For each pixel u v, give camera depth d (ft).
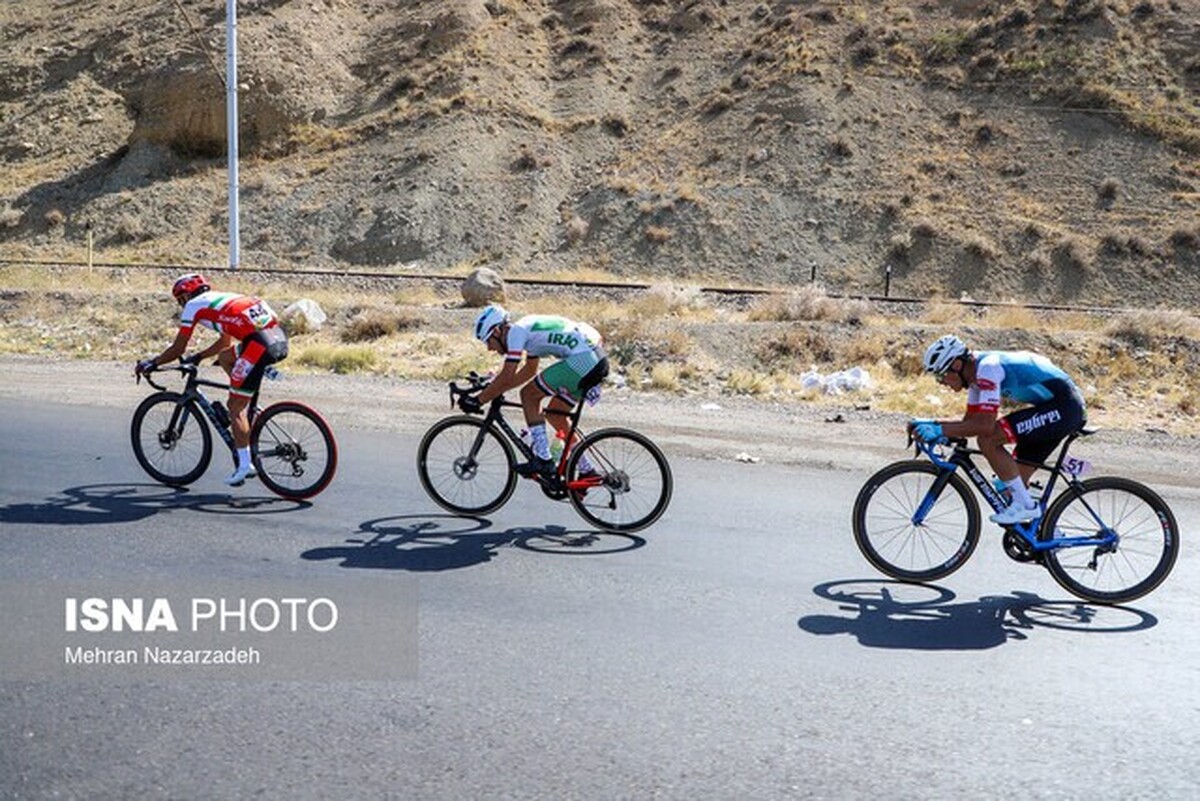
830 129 145.79
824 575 24.75
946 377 23.73
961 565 24.34
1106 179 134.10
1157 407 56.70
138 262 136.05
